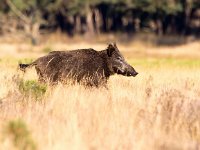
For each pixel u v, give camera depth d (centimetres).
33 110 3291
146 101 3425
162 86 4325
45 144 2461
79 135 2569
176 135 2769
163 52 19288
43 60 4253
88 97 3694
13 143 2398
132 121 2912
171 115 3031
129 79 4906
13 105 3419
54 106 3356
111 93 3884
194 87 4338
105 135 2667
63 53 4256
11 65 7662
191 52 19425
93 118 2988
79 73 4188
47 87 3931
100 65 4231
